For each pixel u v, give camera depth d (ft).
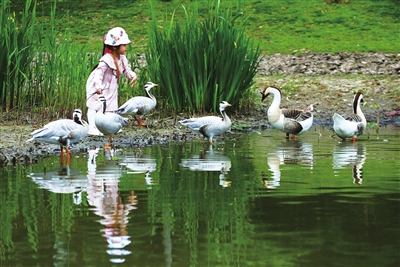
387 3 131.23
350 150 43.83
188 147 45.27
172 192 30.63
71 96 54.70
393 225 25.04
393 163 38.32
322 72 87.81
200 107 58.49
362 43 108.06
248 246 22.63
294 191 30.76
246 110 62.69
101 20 120.98
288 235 23.88
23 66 55.52
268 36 113.70
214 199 29.25
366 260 21.31
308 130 55.16
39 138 39.42
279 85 78.13
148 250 22.25
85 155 41.57
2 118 53.01
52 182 32.89
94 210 27.35
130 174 34.99
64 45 56.70
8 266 20.81
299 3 131.34
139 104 52.75
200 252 22.04
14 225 25.13
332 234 23.95
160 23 118.52
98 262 21.12
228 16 60.59
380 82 79.46
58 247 22.59
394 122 59.47
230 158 40.40
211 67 58.03
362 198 29.25
